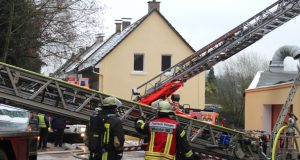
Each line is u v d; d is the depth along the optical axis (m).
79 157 16.25
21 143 9.70
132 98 21.56
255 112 17.50
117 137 7.24
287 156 11.63
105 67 31.53
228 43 19.16
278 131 11.52
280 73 19.02
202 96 31.91
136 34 32.16
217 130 12.75
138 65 32.25
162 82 19.22
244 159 12.46
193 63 19.41
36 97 11.65
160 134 7.02
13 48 21.05
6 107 10.04
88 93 11.68
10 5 20.02
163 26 32.47
